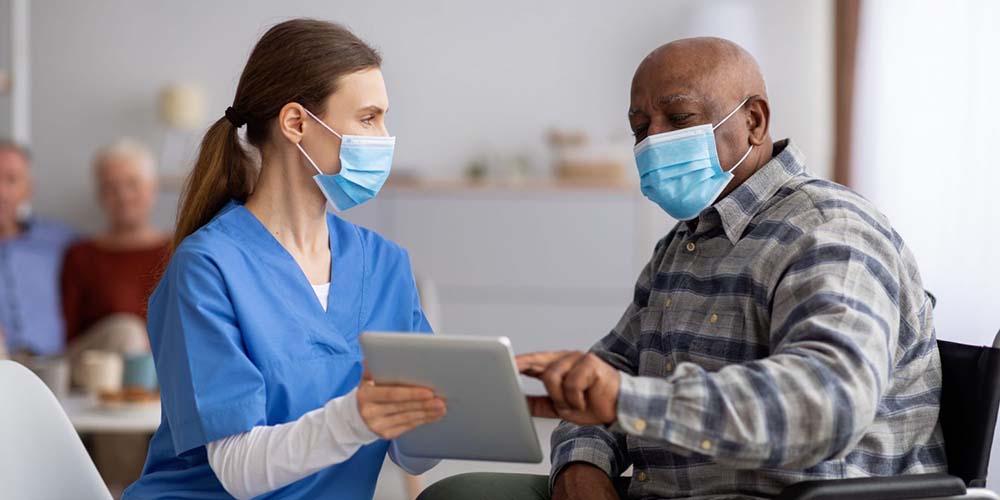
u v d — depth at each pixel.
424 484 3.89
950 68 3.99
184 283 1.64
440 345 1.35
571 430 1.87
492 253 5.73
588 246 5.71
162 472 1.72
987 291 3.58
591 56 6.05
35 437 1.71
